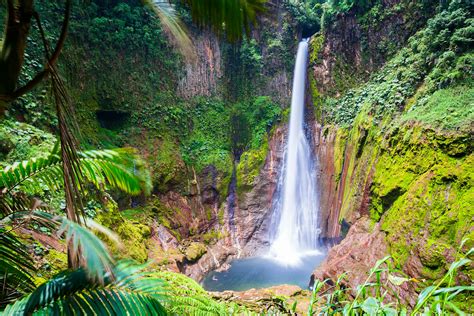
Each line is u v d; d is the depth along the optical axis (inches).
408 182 319.3
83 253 49.6
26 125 270.1
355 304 65.6
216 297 224.2
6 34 59.6
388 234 308.8
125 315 53.6
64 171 66.2
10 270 78.5
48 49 66.5
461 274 217.8
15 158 226.4
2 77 58.9
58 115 66.7
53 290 51.8
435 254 244.2
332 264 330.6
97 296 53.3
